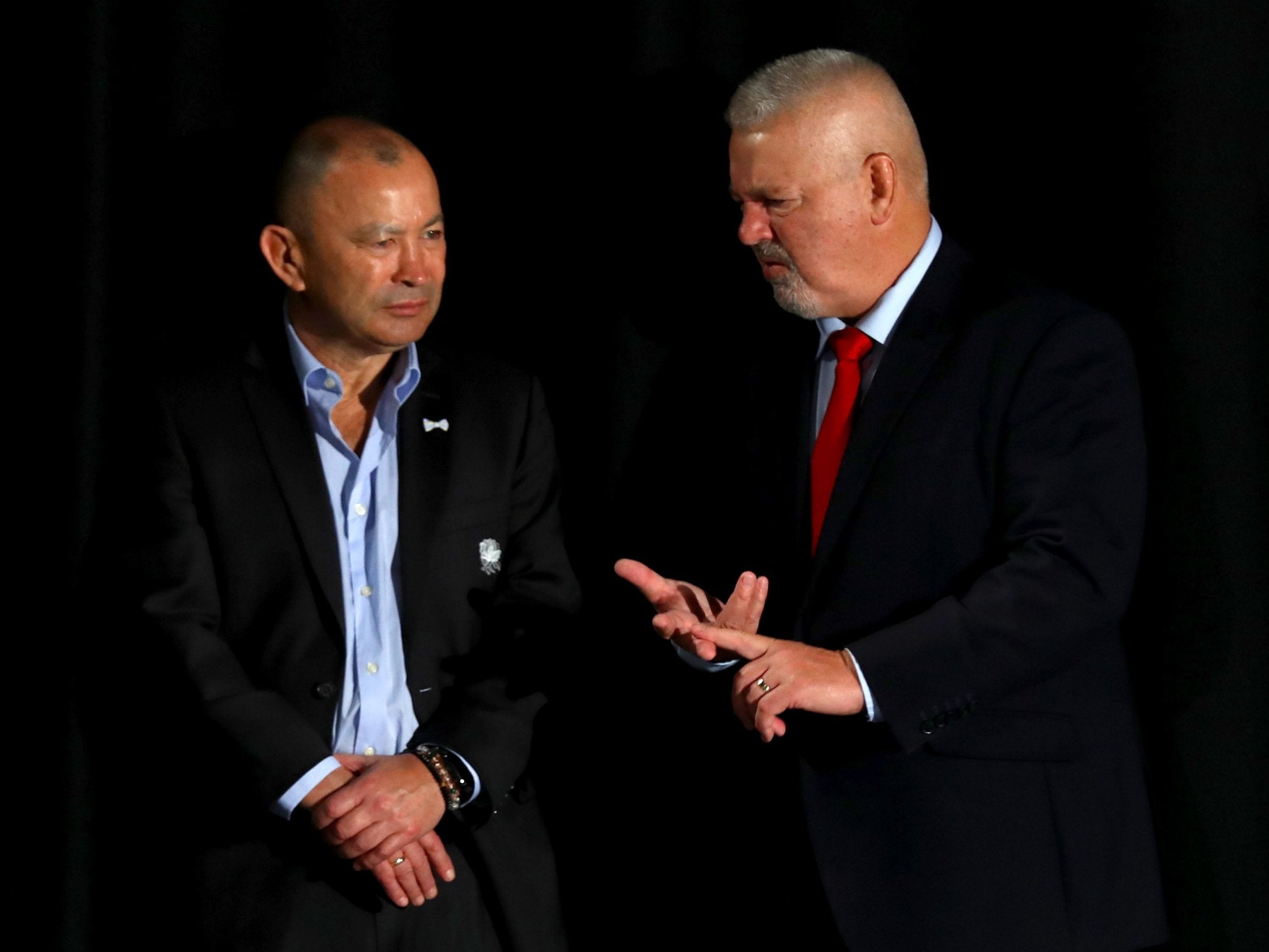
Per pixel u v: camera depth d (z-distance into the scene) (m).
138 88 9.72
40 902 9.84
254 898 8.16
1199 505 9.05
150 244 9.76
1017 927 7.75
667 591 8.12
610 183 9.82
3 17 9.71
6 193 9.75
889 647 7.57
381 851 7.95
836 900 8.00
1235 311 8.95
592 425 9.93
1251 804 9.09
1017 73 9.52
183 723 8.27
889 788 8.01
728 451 9.04
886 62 9.66
